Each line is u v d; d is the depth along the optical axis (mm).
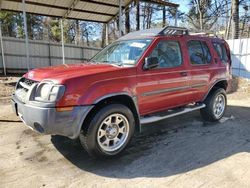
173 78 4785
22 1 11930
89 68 4047
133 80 4125
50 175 3568
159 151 4375
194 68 5262
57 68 4203
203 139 4949
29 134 5113
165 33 4840
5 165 3842
